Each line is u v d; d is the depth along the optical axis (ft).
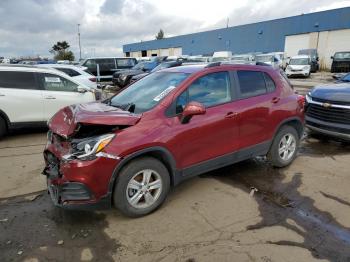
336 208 12.59
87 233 10.98
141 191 11.70
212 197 13.57
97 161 10.52
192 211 12.38
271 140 16.03
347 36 113.50
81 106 13.35
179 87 12.77
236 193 13.96
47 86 25.02
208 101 13.52
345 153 19.70
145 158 11.60
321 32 121.29
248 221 11.65
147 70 62.95
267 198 13.50
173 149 12.10
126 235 10.83
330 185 14.78
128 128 11.25
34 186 14.98
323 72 110.01
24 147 21.66
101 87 40.75
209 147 13.39
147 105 12.63
